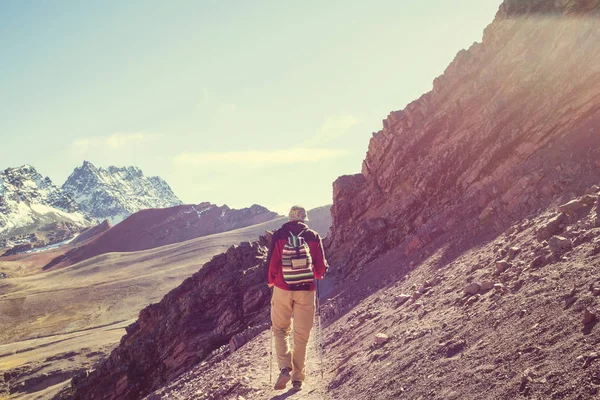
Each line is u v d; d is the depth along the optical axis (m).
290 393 7.77
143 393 34.69
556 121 17.33
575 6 19.47
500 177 18.20
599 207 7.48
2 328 168.12
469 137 22.19
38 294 197.50
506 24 23.88
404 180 26.25
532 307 5.47
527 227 10.42
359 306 14.91
